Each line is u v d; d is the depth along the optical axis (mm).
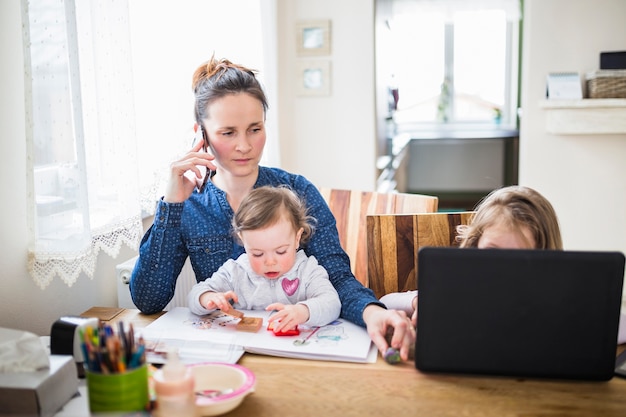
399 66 6773
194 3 2416
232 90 1359
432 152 6832
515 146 6590
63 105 1454
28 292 1480
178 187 1370
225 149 1386
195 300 1304
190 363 1055
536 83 3885
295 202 1323
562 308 988
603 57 3762
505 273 990
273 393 989
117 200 1734
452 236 1540
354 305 1280
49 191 1450
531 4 3824
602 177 3898
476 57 6727
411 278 1544
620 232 3930
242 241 1341
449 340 1024
